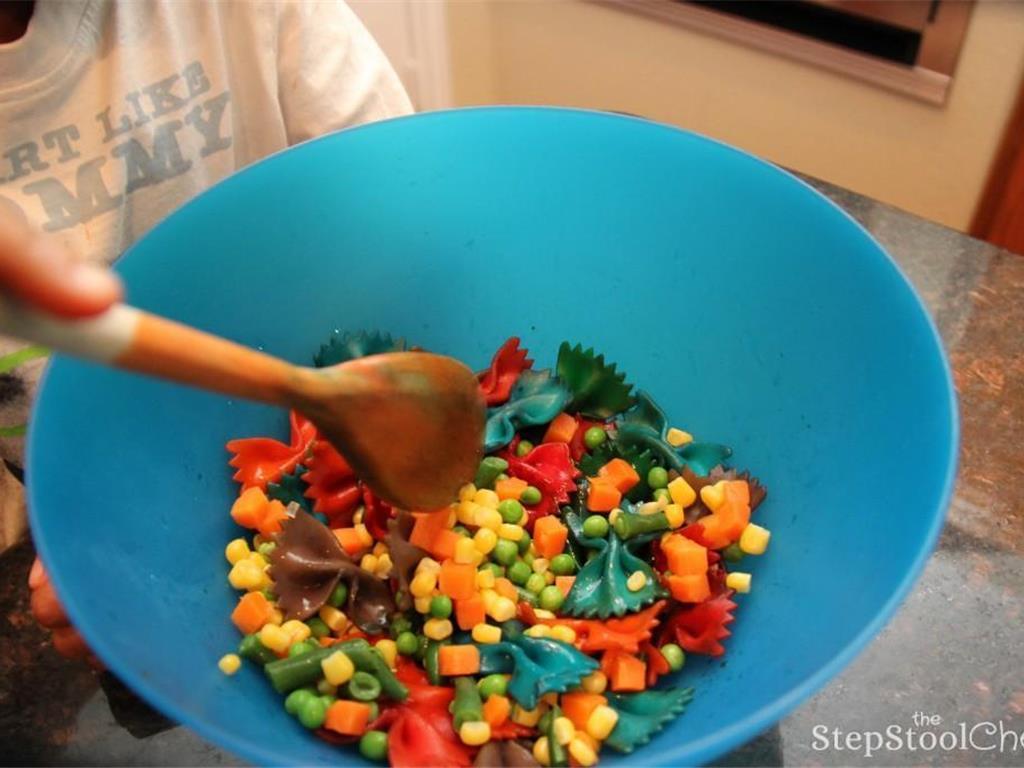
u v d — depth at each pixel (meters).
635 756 0.69
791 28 1.83
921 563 0.63
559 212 0.99
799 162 2.03
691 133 0.90
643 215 0.96
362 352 0.97
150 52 0.99
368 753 0.74
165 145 1.04
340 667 0.75
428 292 1.03
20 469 1.05
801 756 0.78
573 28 2.12
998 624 0.86
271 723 0.72
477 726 0.74
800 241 0.86
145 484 0.81
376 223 0.96
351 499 0.95
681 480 0.92
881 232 1.22
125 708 0.82
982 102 1.69
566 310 1.05
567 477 0.98
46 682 0.84
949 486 0.65
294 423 0.98
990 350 1.07
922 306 0.74
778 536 0.87
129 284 0.80
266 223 0.90
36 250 0.41
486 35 2.25
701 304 0.96
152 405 0.83
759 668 0.73
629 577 0.86
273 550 0.85
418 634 0.88
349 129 0.90
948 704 0.81
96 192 0.98
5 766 0.79
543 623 0.86
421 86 2.18
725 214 0.91
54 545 0.65
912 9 1.65
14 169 0.93
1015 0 1.54
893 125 1.83
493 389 1.03
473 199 0.98
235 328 0.92
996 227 1.83
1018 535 0.92
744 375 0.94
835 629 0.67
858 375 0.81
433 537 0.90
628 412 1.02
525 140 0.95
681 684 0.79
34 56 0.90
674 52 2.02
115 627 0.65
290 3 1.07
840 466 0.81
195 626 0.78
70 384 0.74
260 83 1.09
